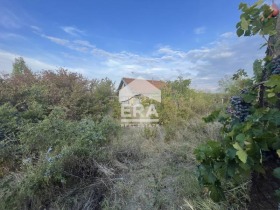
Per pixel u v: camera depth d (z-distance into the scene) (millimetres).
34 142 3297
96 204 2713
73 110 5305
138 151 3656
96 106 5832
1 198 2529
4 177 2900
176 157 3330
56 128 3533
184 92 6633
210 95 6305
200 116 4996
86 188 2863
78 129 3654
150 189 2729
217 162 1198
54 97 5449
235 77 2090
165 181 2807
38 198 2639
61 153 2902
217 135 3508
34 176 2660
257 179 1482
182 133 4125
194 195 2291
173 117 4828
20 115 4188
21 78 6074
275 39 1463
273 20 1418
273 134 1085
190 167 2928
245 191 1794
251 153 1066
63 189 2840
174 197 2473
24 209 2580
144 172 3109
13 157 3238
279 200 1201
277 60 1352
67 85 6344
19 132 3627
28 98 4828
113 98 6855
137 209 2494
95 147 3336
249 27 1530
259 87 1494
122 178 3027
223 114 1696
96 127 3822
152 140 4164
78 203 2693
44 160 2857
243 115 1475
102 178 2971
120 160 3494
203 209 1953
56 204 2641
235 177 1220
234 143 1089
